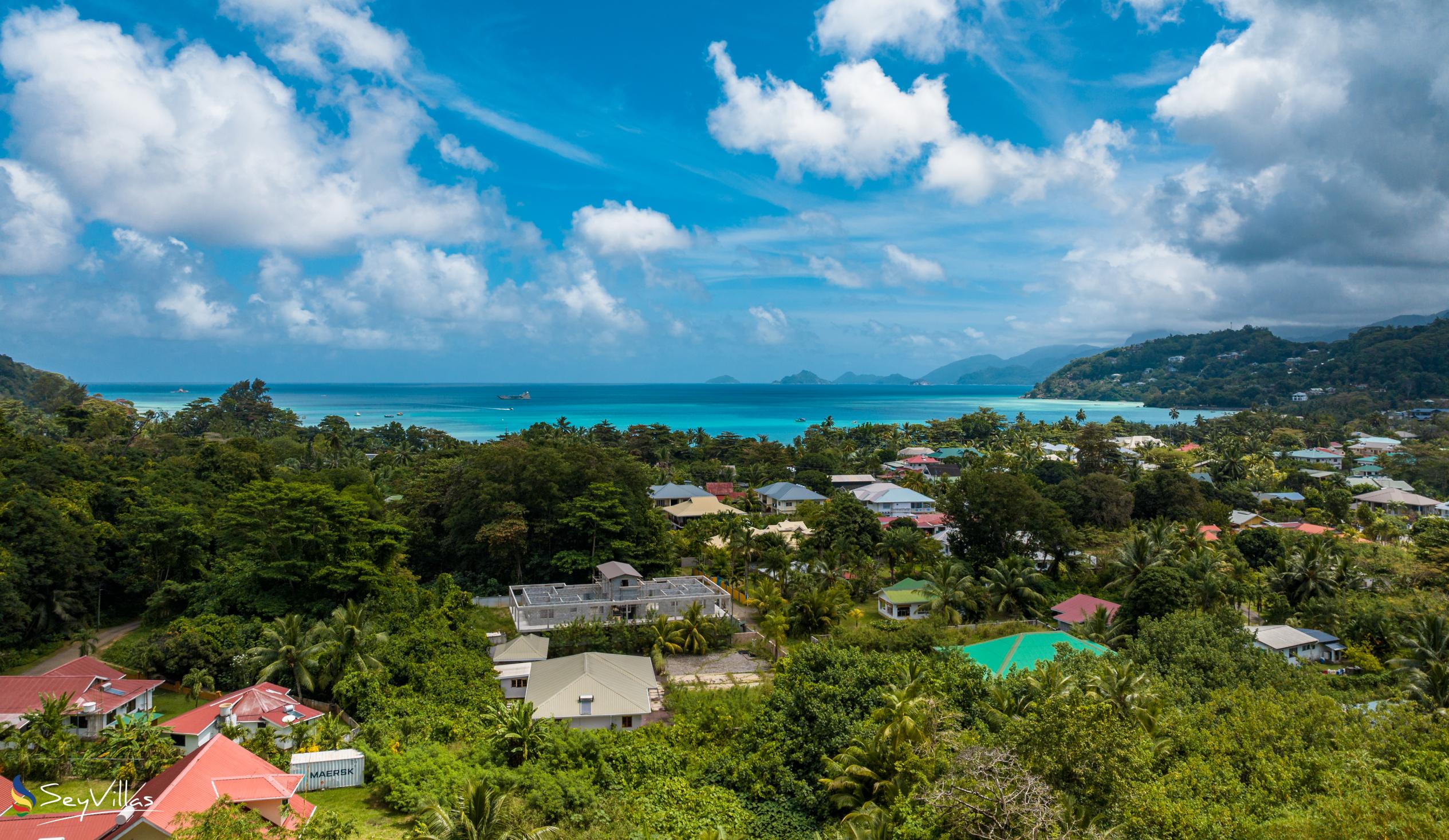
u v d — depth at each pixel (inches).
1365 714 1376.7
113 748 1315.2
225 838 795.4
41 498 2295.8
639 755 1515.7
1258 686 1734.7
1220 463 5807.1
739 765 1466.5
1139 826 909.2
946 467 6269.7
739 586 2997.0
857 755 1318.9
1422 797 908.6
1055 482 5191.9
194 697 1822.1
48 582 2155.5
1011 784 914.7
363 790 1323.8
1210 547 3265.3
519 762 1462.8
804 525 3762.3
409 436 7062.0
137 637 2300.7
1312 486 5634.8
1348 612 2475.4
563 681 1801.2
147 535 2486.5
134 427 6294.3
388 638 1998.0
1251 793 1096.2
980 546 3243.1
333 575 2274.9
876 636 2185.0
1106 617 2333.9
